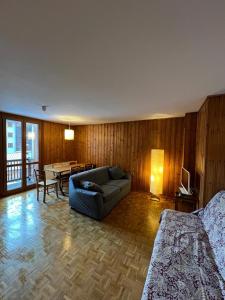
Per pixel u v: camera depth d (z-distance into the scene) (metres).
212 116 2.43
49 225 2.86
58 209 3.52
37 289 1.61
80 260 2.02
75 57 1.40
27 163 4.75
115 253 2.17
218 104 2.39
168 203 4.02
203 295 1.15
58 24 1.01
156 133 4.69
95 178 4.12
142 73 1.71
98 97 2.60
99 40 1.17
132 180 5.10
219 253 1.46
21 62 1.49
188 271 1.35
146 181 4.89
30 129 4.83
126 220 3.11
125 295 1.57
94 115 4.25
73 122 5.58
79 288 1.63
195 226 2.06
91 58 1.42
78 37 1.13
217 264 1.42
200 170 2.94
